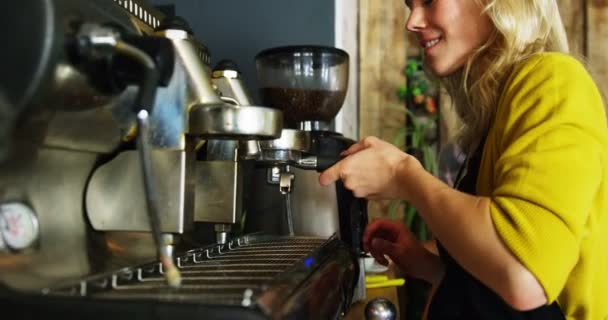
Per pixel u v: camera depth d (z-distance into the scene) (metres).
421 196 0.66
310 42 1.29
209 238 0.87
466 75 0.80
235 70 0.82
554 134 0.61
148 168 0.50
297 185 1.08
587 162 0.59
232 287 0.49
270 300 0.44
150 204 0.49
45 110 0.48
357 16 1.83
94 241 0.62
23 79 0.44
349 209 0.98
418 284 1.68
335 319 0.64
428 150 1.79
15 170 0.53
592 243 0.66
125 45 0.49
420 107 1.88
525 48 0.76
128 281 0.53
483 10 0.75
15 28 0.44
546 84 0.65
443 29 0.80
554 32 0.80
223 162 0.76
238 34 1.31
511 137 0.65
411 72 1.85
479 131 0.79
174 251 0.69
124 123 0.62
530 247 0.56
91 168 0.65
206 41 1.32
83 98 0.52
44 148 0.56
